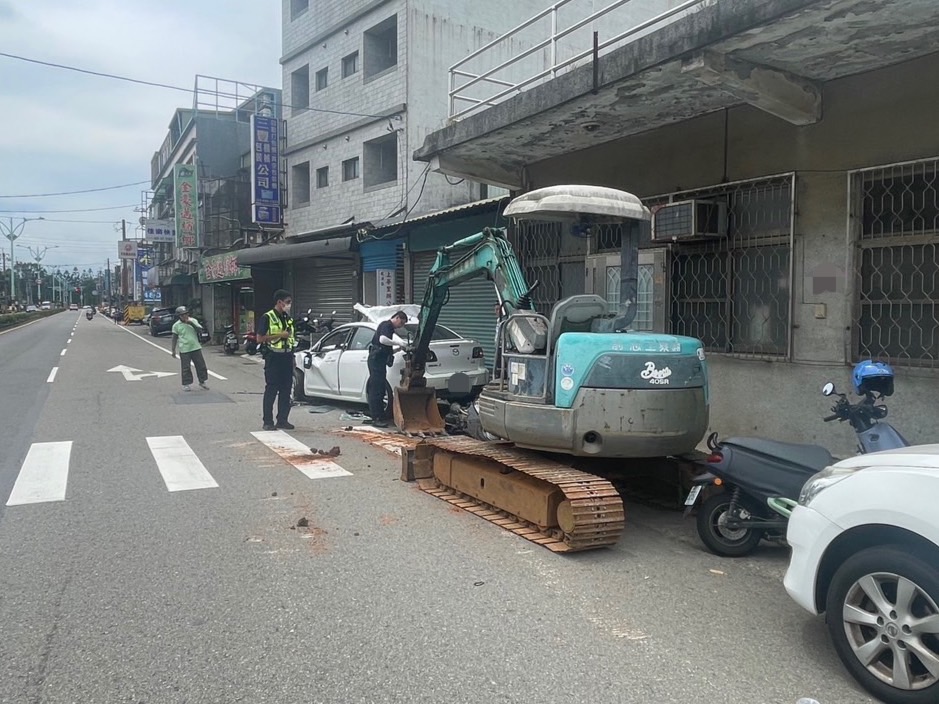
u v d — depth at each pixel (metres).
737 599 4.63
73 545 5.53
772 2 6.12
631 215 5.84
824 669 3.69
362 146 20.58
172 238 42.31
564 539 5.49
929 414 6.86
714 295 9.13
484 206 13.82
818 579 3.66
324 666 3.69
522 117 9.52
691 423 5.67
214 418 11.52
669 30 7.18
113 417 11.52
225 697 3.40
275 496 6.95
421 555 5.35
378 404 10.84
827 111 7.66
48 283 133.75
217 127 33.31
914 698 3.21
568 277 11.66
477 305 15.19
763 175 8.37
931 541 3.16
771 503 4.59
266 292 24.72
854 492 3.50
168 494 7.00
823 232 7.76
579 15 20.52
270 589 4.69
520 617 4.30
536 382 5.93
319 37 22.27
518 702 3.36
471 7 19.47
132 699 3.38
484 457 6.31
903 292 7.20
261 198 24.30
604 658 3.80
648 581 4.92
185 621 4.21
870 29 6.32
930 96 6.86
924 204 7.01
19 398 13.64
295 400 13.52
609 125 9.77
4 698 3.38
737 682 3.55
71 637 4.01
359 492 7.12
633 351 5.55
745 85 7.14
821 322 7.78
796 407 8.02
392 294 18.11
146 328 48.22
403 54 18.78
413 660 3.76
